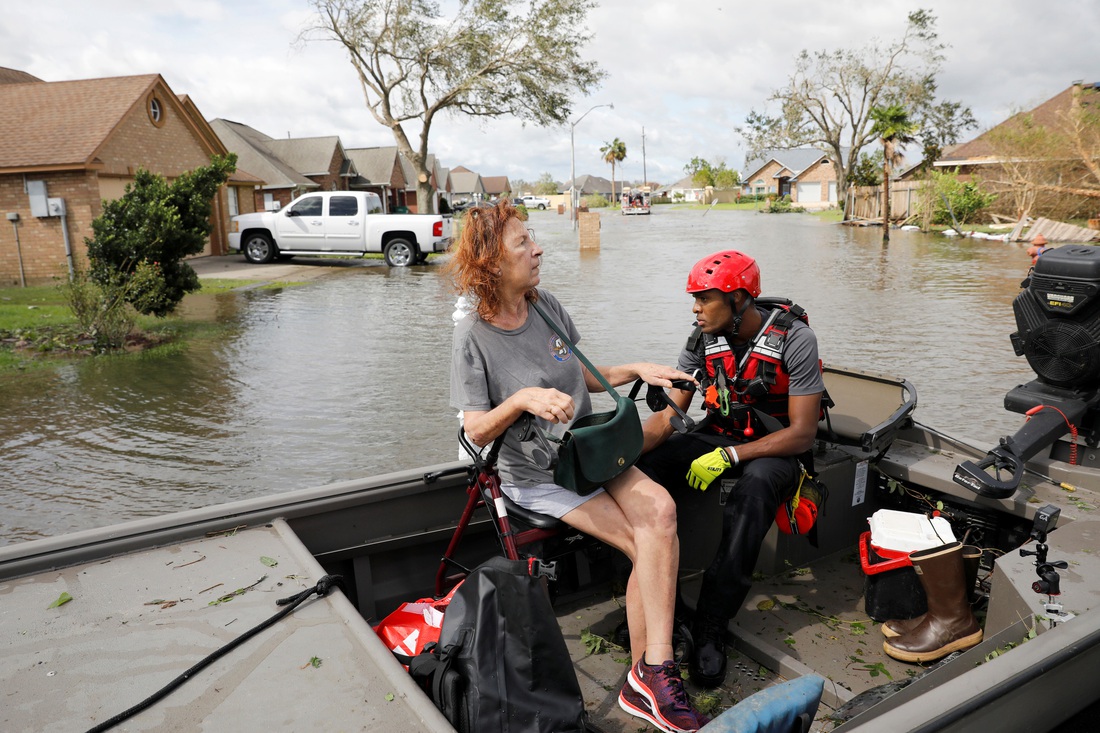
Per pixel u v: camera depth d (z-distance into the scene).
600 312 14.12
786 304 2.93
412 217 23.27
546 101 36.69
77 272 12.80
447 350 11.48
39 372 10.45
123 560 2.32
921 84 58.72
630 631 2.41
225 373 10.26
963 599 2.62
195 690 1.71
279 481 6.27
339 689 1.71
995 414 7.53
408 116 37.91
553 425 2.59
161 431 7.71
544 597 1.91
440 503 2.92
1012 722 1.65
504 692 1.77
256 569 2.26
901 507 3.38
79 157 20.25
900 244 28.97
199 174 14.21
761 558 3.24
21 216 20.62
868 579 2.86
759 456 2.79
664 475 3.11
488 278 2.44
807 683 1.77
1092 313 2.85
